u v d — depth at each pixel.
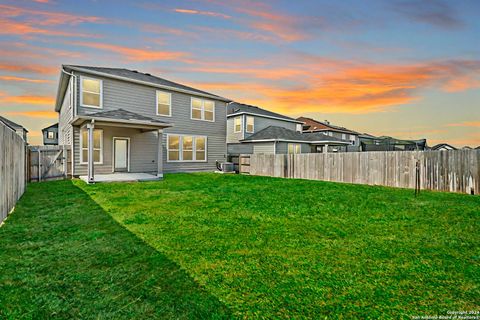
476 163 8.55
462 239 3.98
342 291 2.47
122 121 11.11
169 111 15.45
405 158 10.27
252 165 16.62
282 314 2.12
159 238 3.96
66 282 2.62
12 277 2.71
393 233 4.29
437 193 8.65
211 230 4.39
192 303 2.27
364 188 9.86
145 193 8.19
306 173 13.72
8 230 4.34
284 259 3.22
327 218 5.26
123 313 2.12
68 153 12.19
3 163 4.84
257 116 24.34
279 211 5.84
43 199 7.13
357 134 37.78
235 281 2.66
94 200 7.01
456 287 2.54
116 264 3.04
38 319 2.04
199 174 15.08
